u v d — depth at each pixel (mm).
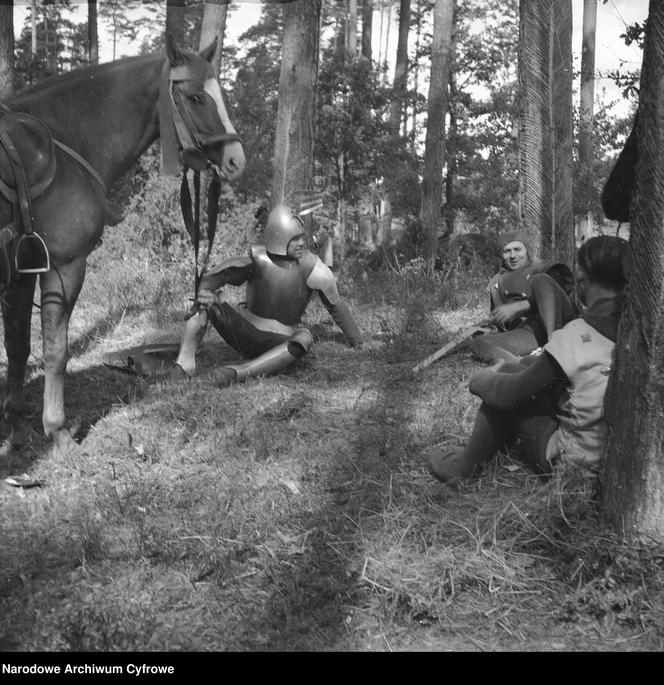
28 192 4086
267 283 5875
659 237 2820
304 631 2863
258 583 3148
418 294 8648
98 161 4473
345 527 3480
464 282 9469
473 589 3066
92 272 9445
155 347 6215
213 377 5570
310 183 7875
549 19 6934
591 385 3264
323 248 6543
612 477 3064
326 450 4375
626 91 5602
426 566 3139
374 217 23031
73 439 4582
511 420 3682
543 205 7016
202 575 3215
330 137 16406
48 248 4223
